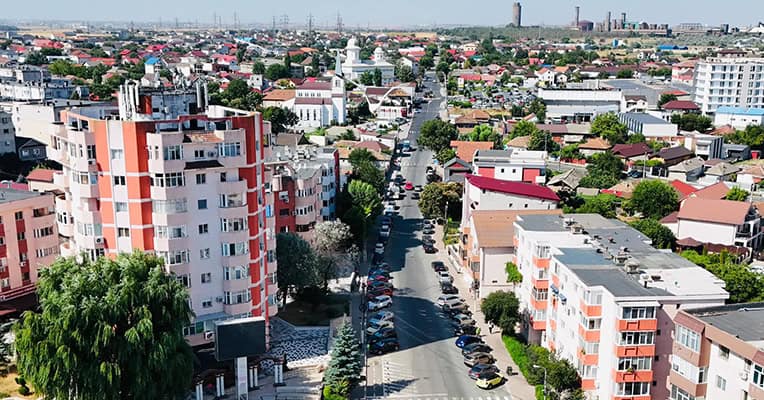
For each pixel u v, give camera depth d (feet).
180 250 322.55
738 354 233.55
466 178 524.11
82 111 362.33
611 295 281.54
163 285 286.05
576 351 306.96
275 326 396.37
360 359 340.59
